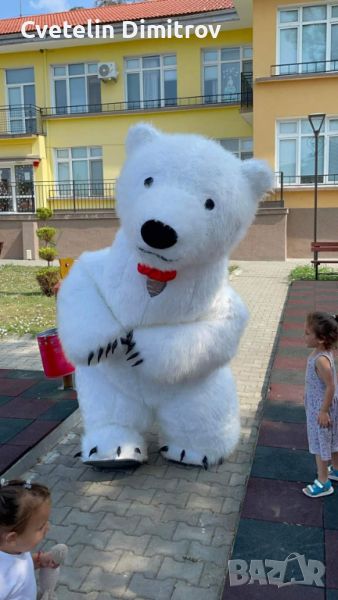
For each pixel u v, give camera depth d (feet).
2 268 54.90
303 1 57.06
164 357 10.88
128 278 10.92
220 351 11.50
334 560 9.43
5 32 74.38
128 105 71.51
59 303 11.84
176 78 69.92
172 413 12.51
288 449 13.51
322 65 58.08
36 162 72.59
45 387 18.33
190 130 69.21
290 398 17.20
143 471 13.12
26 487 6.93
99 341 11.07
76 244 63.77
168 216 9.34
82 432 15.64
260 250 57.98
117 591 9.25
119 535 10.77
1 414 16.03
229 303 11.73
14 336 26.86
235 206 10.36
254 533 10.17
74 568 9.82
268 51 58.59
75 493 12.30
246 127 67.36
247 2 59.36
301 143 59.31
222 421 12.79
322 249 42.39
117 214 11.25
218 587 9.30
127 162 11.10
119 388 12.35
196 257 10.20
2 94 74.64
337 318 11.33
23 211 75.10
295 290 38.01
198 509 11.62
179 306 10.90
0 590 6.56
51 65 72.84
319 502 11.14
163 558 10.07
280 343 24.11
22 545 6.80
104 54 71.00
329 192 58.23
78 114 71.36
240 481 12.67
